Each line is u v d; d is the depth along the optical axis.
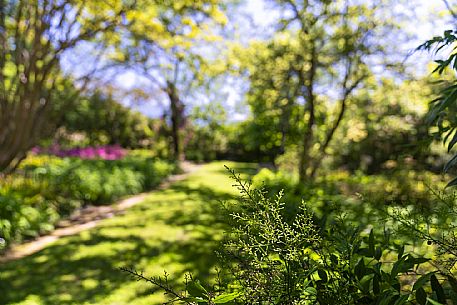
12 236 6.13
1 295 4.23
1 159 8.74
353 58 9.10
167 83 19.44
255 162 26.47
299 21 9.31
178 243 6.16
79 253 5.70
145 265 5.14
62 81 9.90
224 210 1.65
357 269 1.40
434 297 1.27
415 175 6.52
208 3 8.27
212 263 5.12
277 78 10.55
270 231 1.42
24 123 8.69
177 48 10.55
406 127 10.11
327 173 12.12
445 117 1.84
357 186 8.00
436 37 1.54
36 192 7.96
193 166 21.56
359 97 10.03
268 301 1.42
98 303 4.01
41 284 4.54
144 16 8.30
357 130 11.01
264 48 10.68
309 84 9.79
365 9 8.80
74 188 9.02
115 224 7.54
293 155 12.69
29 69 8.23
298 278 1.36
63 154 16.69
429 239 1.53
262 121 13.99
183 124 22.34
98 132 25.56
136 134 26.48
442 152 6.82
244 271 1.47
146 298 4.04
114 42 9.62
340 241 1.53
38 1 7.70
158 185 13.48
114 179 10.91
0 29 8.09
